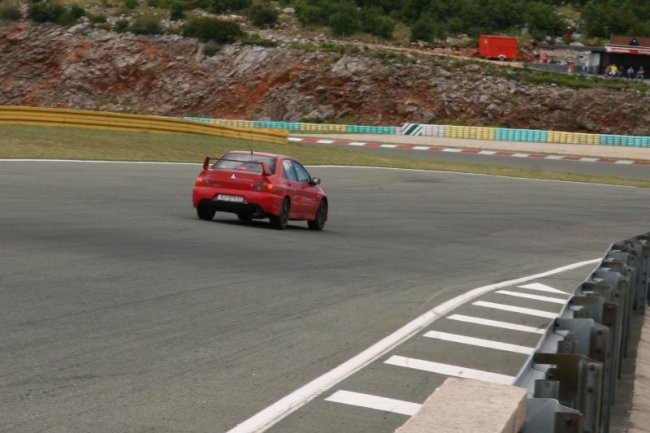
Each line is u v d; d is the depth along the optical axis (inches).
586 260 914.7
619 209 1526.8
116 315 429.7
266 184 901.2
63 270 539.2
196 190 913.5
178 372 340.2
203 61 3838.6
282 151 2049.7
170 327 415.5
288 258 696.4
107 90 3836.1
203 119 3444.9
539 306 580.1
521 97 3636.8
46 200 929.5
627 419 349.7
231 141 2082.9
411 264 740.0
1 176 1125.7
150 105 3764.8
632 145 3152.1
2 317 403.9
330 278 613.6
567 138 3179.1
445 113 3592.5
